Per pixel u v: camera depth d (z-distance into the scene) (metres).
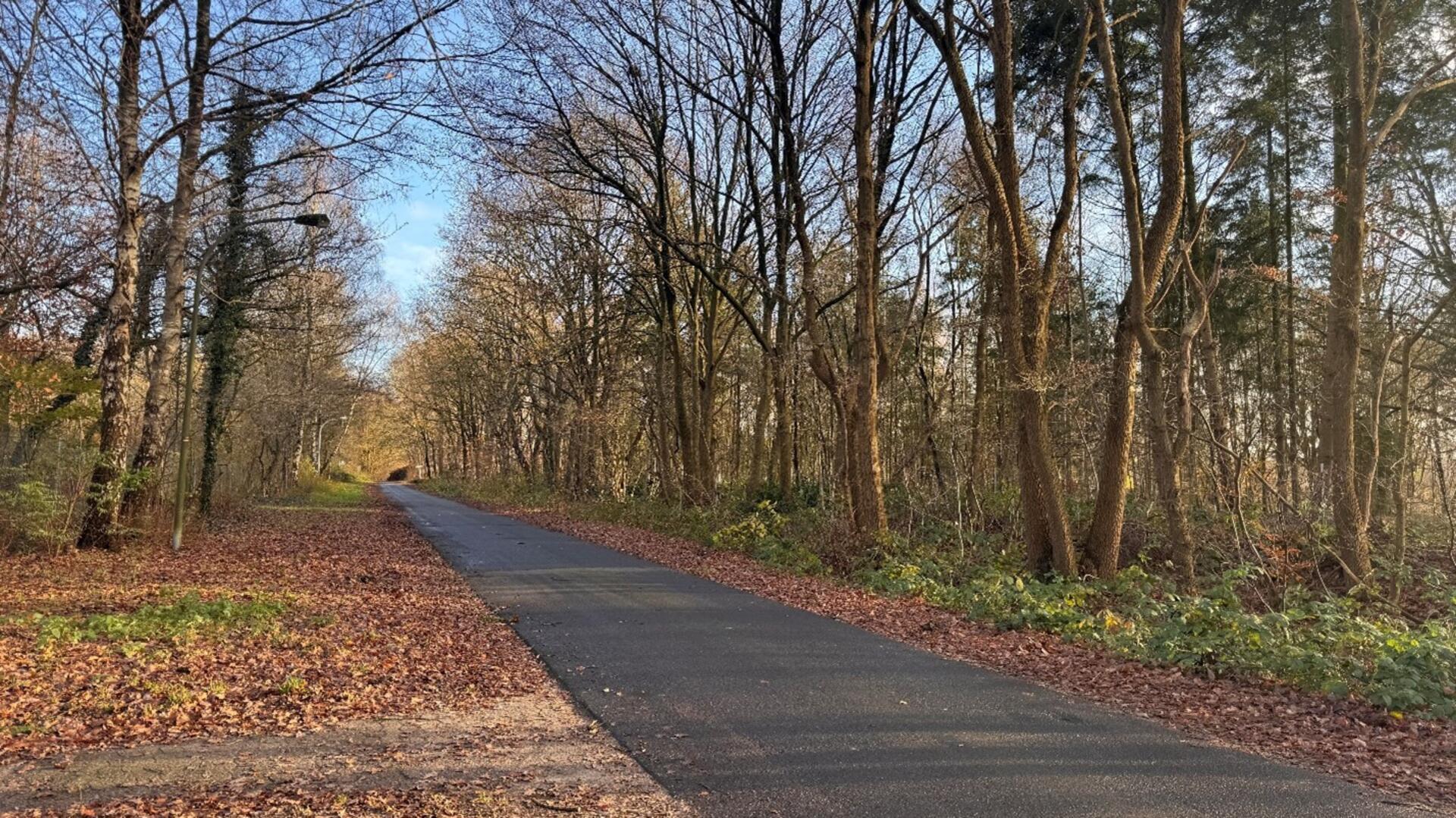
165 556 14.82
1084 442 19.64
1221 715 6.55
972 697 6.97
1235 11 19.28
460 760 5.26
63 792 4.57
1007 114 14.33
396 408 69.44
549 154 21.19
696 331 28.92
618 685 7.21
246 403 30.00
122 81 14.06
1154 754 5.55
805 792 4.80
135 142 14.57
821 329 23.72
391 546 19.31
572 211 28.42
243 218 20.28
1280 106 20.52
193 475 22.38
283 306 23.16
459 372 45.12
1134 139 21.94
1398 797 4.86
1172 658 8.27
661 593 12.76
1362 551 14.69
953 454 20.11
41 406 14.62
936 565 15.12
